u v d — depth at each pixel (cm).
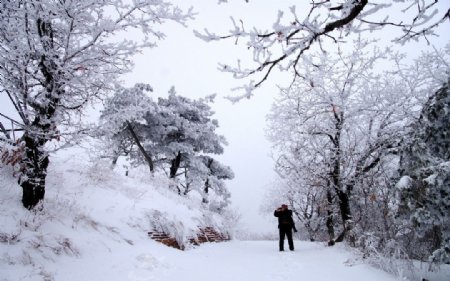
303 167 1173
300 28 277
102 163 1014
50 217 566
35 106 572
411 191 644
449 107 641
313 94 1130
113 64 625
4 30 518
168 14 566
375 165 1045
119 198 901
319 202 1242
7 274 391
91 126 606
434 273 705
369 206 959
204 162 2320
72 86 604
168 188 1425
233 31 281
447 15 295
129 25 583
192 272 606
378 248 808
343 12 274
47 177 762
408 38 321
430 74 1045
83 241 574
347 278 612
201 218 1232
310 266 734
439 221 613
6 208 522
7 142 624
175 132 2100
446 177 591
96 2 546
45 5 516
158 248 740
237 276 609
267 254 962
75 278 457
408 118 1041
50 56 545
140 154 2083
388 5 284
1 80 517
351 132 1124
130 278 509
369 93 1073
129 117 683
